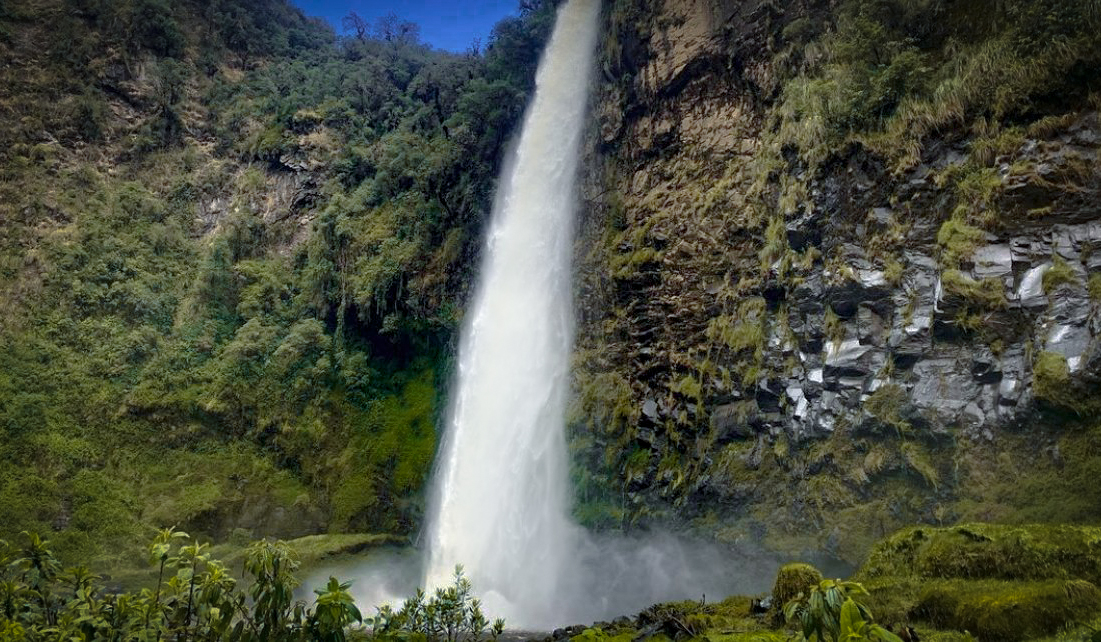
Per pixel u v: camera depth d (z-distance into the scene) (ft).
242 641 22.62
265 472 104.58
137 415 105.29
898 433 55.62
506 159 115.03
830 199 67.15
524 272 104.22
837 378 61.11
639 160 94.38
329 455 107.04
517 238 107.45
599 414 86.84
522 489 90.79
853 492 57.77
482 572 88.43
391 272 114.73
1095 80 53.01
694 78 88.63
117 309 115.85
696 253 81.05
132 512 95.81
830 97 69.56
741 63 83.05
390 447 107.76
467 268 111.55
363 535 98.53
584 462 85.81
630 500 79.05
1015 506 47.34
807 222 67.97
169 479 100.94
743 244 76.02
